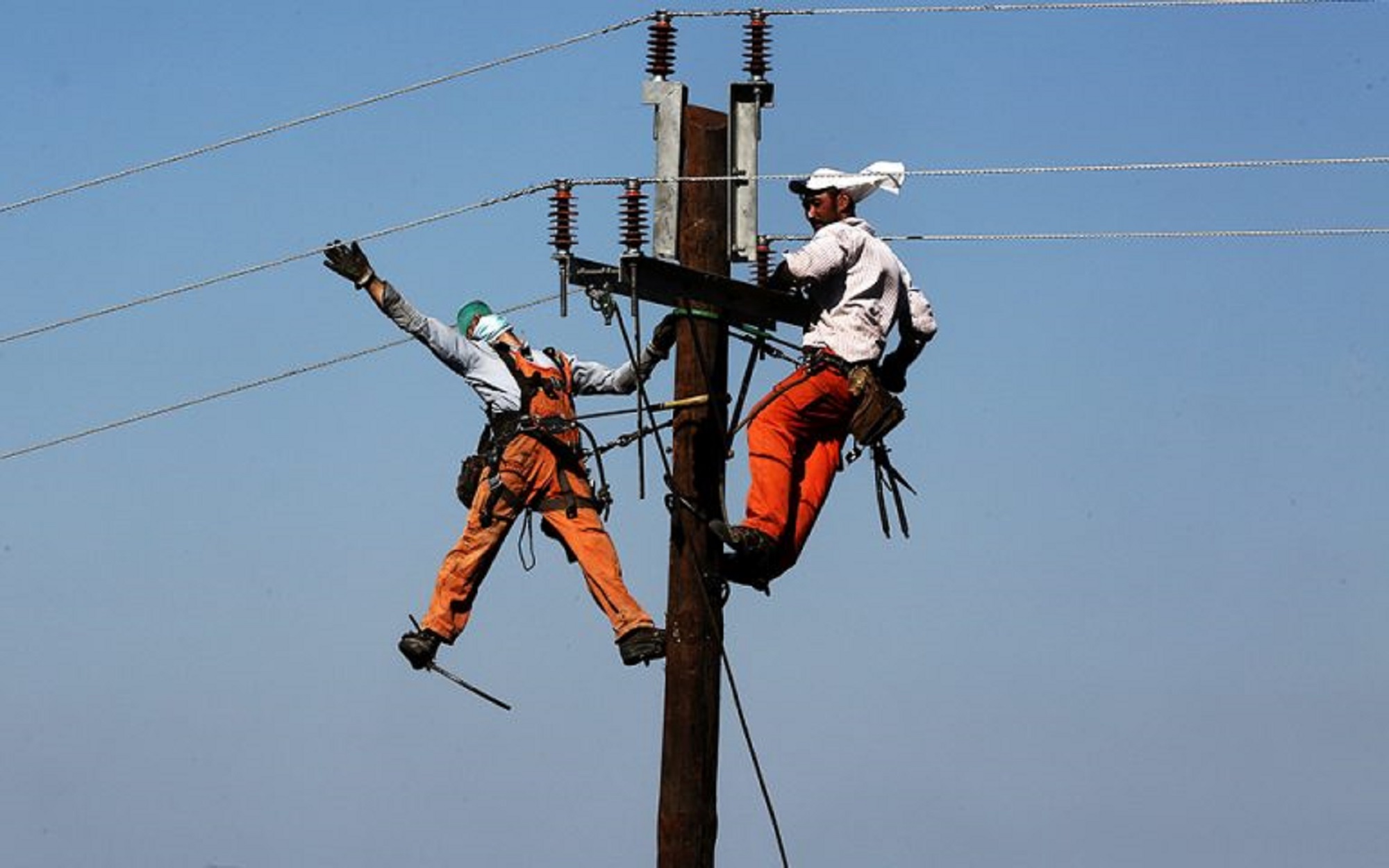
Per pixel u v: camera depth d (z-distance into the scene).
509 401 31.50
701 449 29.75
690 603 29.77
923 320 30.12
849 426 29.38
